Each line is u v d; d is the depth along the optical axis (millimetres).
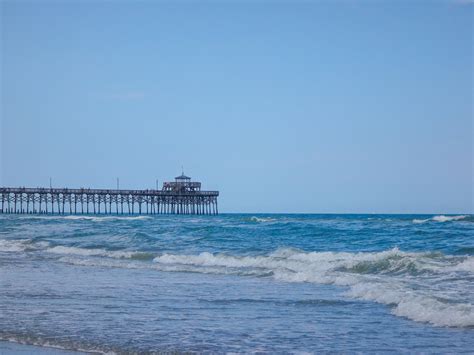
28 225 67938
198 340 13297
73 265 30812
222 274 26219
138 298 19266
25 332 14195
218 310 17016
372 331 14055
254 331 14195
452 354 11930
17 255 37062
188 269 27906
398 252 29062
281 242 39219
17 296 19734
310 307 17344
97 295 19922
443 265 24250
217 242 39938
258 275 25359
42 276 25719
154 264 30578
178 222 74312
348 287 21328
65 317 16000
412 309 15984
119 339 13406
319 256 30312
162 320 15570
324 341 13148
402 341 13023
